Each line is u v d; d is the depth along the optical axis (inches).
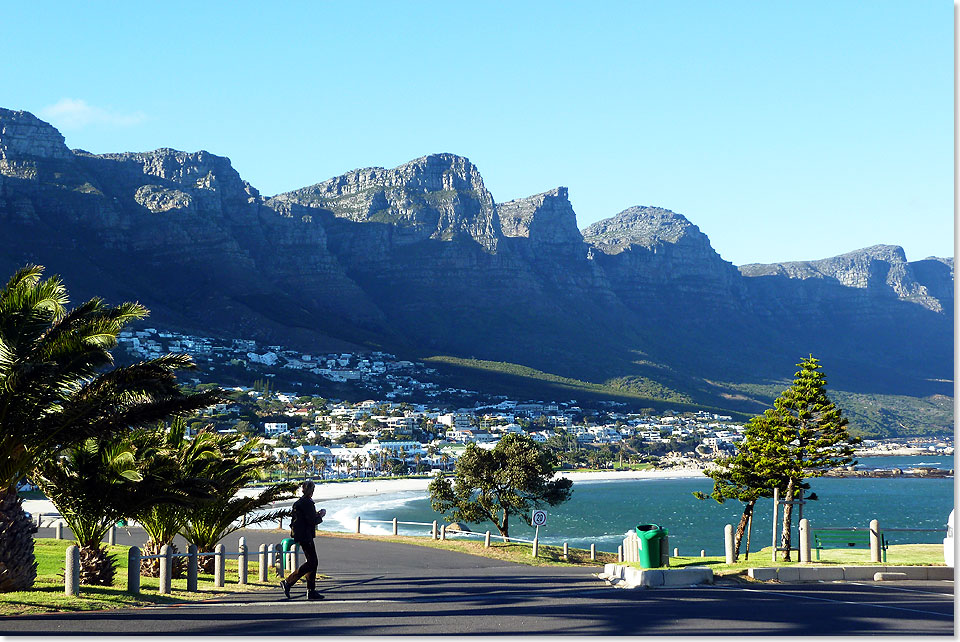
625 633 483.2
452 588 884.0
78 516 870.4
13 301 764.0
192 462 1097.4
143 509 898.7
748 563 1323.8
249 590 911.0
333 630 513.0
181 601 751.1
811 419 1758.1
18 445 775.7
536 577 1096.8
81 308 816.9
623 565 920.9
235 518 1185.4
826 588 800.3
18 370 746.8
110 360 805.9
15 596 695.1
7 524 761.0
